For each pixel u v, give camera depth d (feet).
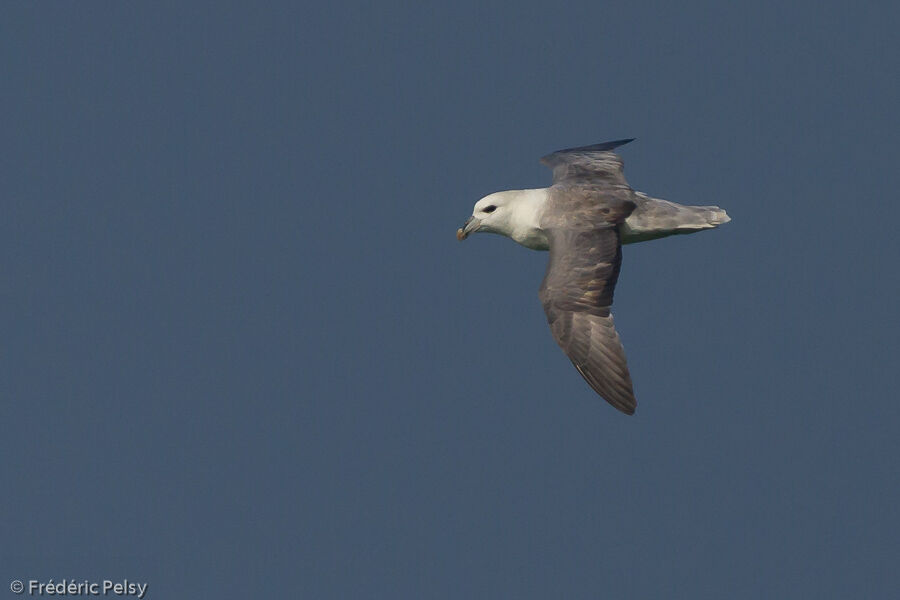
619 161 61.26
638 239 57.31
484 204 58.34
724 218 56.80
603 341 50.21
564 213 56.13
